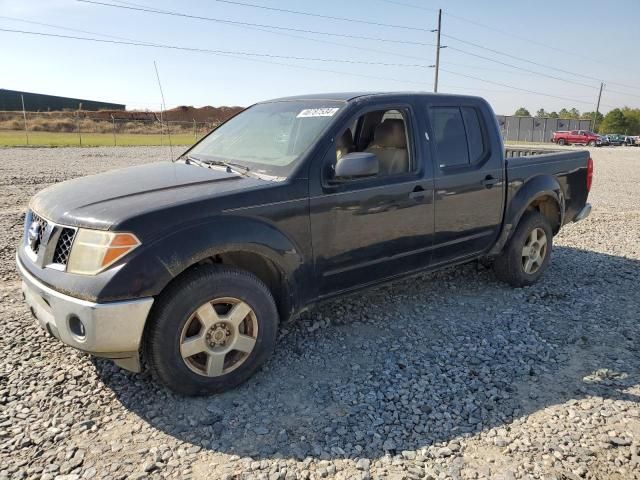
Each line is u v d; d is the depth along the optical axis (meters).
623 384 3.36
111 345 2.72
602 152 33.56
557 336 4.07
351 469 2.52
